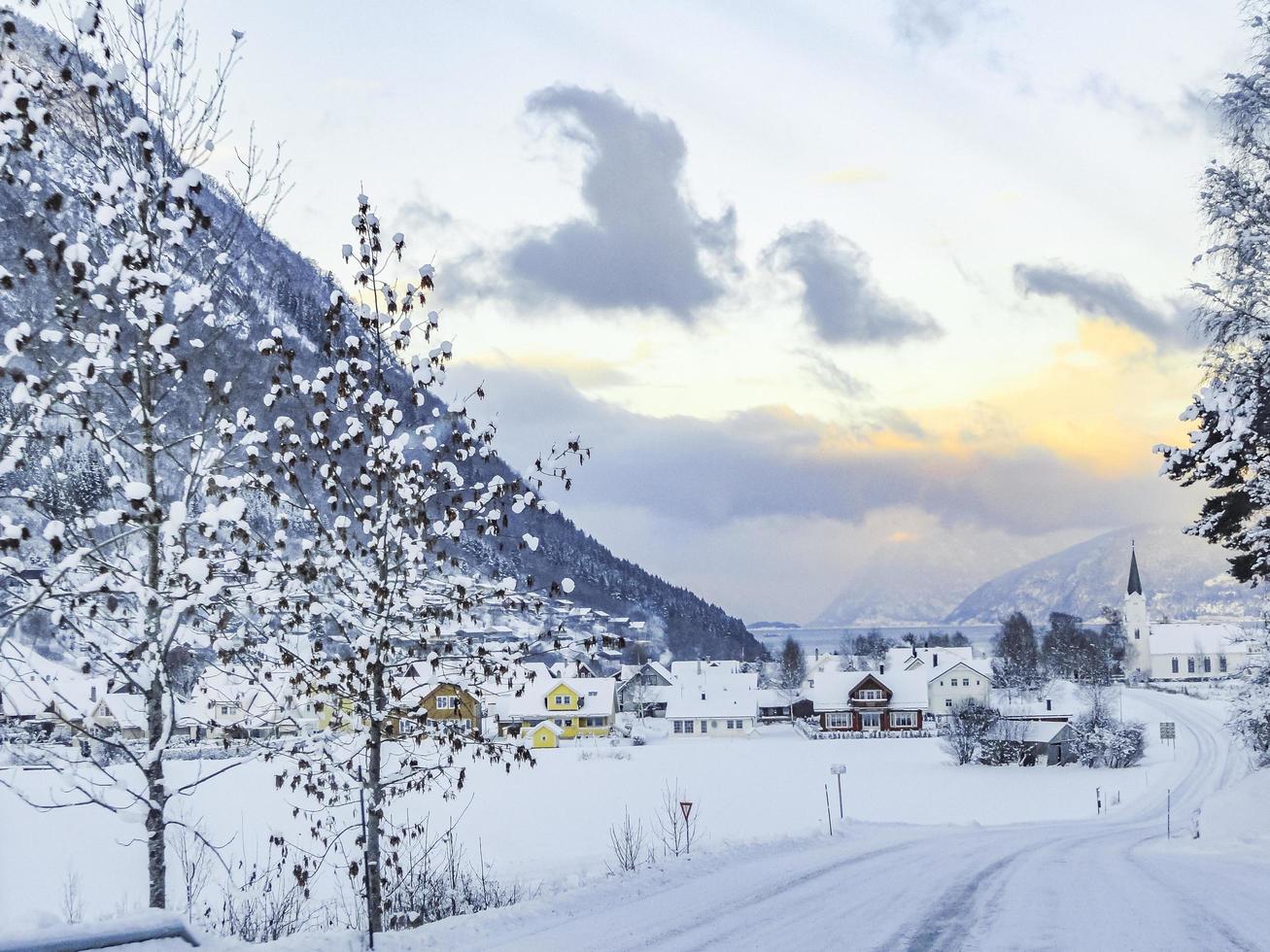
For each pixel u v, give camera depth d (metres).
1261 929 11.84
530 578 13.91
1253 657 44.88
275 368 13.09
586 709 106.50
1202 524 23.38
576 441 14.12
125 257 11.28
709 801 51.28
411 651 13.96
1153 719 99.75
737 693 118.19
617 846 21.45
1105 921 12.70
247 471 12.41
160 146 12.03
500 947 11.64
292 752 13.09
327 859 26.36
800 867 20.09
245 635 12.45
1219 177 21.34
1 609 10.33
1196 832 30.08
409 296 13.91
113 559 11.67
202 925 14.73
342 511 13.61
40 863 30.22
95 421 11.11
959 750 76.62
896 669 144.12
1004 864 21.14
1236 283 21.30
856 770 71.50
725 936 12.01
